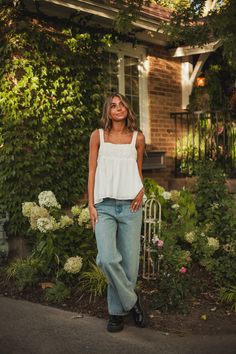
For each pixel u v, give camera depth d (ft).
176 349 10.39
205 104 29.94
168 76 29.58
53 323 12.14
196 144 28.94
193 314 12.72
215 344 10.69
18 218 19.92
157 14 25.90
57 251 15.19
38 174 20.61
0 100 20.43
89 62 23.22
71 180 22.07
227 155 27.22
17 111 20.24
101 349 10.41
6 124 20.21
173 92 29.99
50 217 15.46
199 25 17.78
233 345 10.63
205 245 15.69
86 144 22.97
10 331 11.64
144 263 15.43
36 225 15.64
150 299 13.71
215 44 26.86
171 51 29.45
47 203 16.31
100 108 23.82
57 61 21.67
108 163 10.91
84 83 22.98
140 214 11.19
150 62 28.30
